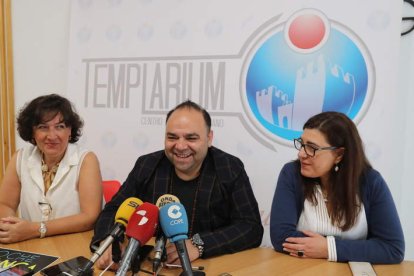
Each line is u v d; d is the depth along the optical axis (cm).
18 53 276
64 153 180
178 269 114
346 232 145
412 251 199
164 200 116
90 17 245
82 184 174
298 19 201
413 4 193
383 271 123
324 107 198
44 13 269
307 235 138
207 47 219
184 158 140
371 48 188
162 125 229
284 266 124
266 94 208
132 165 237
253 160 211
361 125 191
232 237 138
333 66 196
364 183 145
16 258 125
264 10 207
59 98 177
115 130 240
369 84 189
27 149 187
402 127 198
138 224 94
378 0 186
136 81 235
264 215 209
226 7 214
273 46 206
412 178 197
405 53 196
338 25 194
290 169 158
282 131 206
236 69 213
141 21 233
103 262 113
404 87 197
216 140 217
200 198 152
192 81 222
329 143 142
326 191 151
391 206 141
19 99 279
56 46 268
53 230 152
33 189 176
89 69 246
